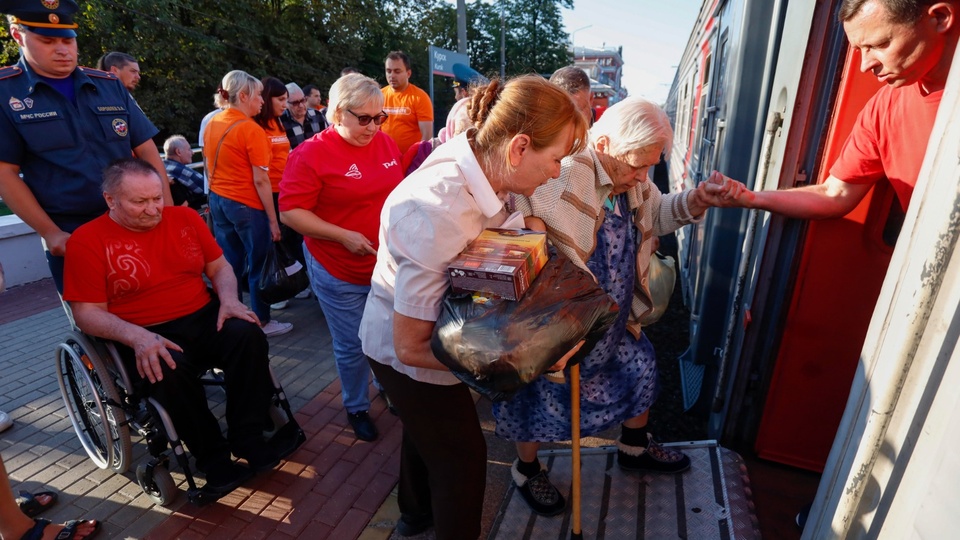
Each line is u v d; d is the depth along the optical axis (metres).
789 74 2.09
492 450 2.66
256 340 2.44
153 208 2.28
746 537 1.94
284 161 4.42
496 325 1.19
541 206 1.65
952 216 0.86
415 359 1.35
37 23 2.20
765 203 1.91
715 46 3.85
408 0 27.92
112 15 16.16
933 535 0.83
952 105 0.95
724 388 2.51
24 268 5.36
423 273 1.27
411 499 2.09
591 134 1.81
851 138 1.78
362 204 2.51
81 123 2.43
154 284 2.40
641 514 2.08
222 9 18.61
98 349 2.37
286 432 2.59
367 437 2.79
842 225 1.93
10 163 2.30
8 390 3.33
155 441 2.29
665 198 2.12
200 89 18.81
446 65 16.47
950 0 1.29
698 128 4.74
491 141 1.27
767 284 2.15
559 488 2.26
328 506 2.37
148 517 2.31
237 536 2.21
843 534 1.15
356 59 23.73
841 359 2.10
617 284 1.87
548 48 40.00
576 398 1.84
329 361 3.68
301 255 4.75
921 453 0.91
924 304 0.91
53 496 2.38
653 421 3.09
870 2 1.36
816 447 2.27
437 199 1.26
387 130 5.02
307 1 21.22
